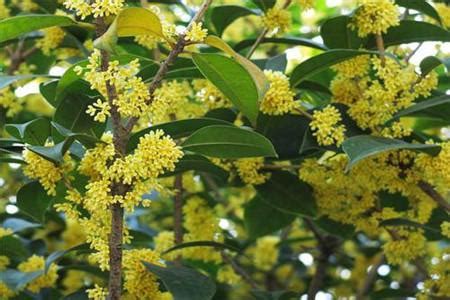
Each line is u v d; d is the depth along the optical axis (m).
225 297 3.48
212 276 4.11
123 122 2.74
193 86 3.29
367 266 4.37
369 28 2.89
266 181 3.33
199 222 3.47
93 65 2.25
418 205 3.28
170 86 3.03
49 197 2.75
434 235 3.51
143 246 3.77
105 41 2.00
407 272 4.30
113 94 2.27
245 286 4.05
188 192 3.69
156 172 2.27
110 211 2.32
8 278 3.17
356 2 3.07
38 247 3.81
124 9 2.11
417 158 2.76
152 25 2.21
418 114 3.16
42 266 3.31
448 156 2.69
